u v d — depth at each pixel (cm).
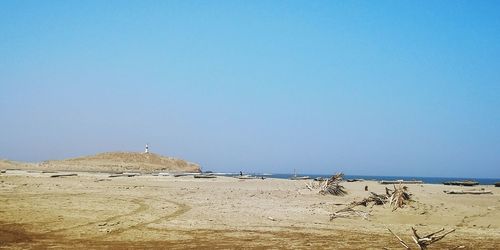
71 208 2495
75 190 3500
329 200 3142
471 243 1788
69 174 5956
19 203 2600
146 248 1584
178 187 4097
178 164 13588
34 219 2125
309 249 1606
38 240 1691
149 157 13025
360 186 4350
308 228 2083
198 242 1712
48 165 9888
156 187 4031
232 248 1605
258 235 1883
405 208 2569
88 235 1812
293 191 3809
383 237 1883
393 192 2817
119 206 2647
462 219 2377
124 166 11275
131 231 1922
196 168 13988
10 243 1616
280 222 2238
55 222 2075
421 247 1534
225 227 2064
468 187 4494
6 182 3859
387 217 2409
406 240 1827
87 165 10725
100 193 3325
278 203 2936
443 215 2452
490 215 2478
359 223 2266
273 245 1672
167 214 2412
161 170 11925
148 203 2834
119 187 3897
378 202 2717
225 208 2673
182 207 2688
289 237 1845
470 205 2780
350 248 1633
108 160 11662
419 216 2423
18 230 1866
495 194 3484
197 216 2366
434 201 2906
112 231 1908
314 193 3522
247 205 2819
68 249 1538
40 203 2636
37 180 4256
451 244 1767
